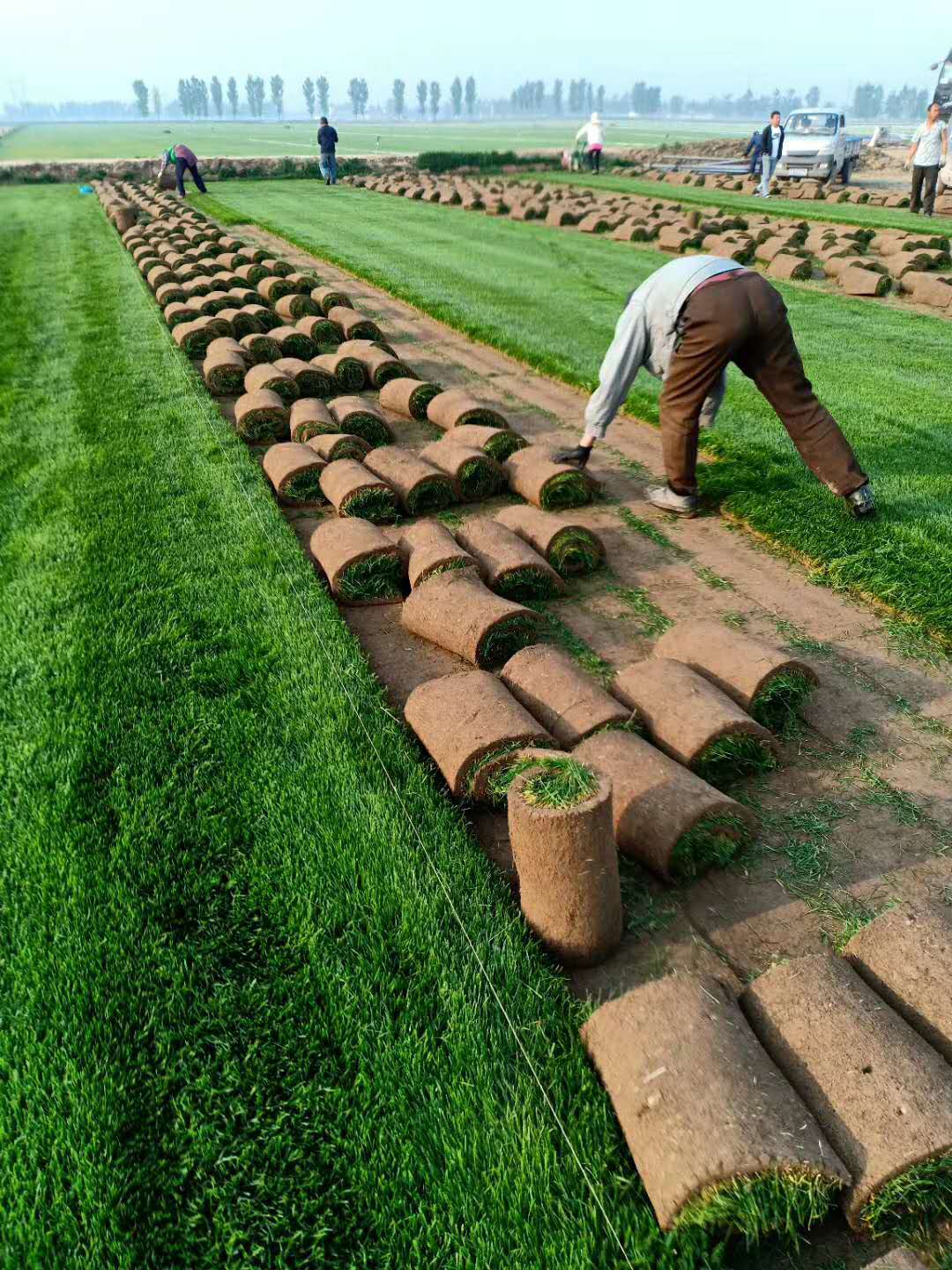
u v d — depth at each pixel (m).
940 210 21.14
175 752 3.76
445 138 94.56
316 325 10.42
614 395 5.92
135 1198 2.19
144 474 6.73
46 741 3.83
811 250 15.90
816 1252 2.07
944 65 26.12
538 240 18.41
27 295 13.56
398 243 17.77
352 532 5.21
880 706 4.05
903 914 2.52
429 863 3.10
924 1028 2.33
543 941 2.84
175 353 10.21
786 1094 2.14
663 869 3.06
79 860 3.20
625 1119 2.21
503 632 4.34
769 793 3.54
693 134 113.12
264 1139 2.31
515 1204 2.11
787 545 5.49
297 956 2.83
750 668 3.75
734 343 5.10
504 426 7.37
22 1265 2.06
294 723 3.91
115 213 20.36
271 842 3.26
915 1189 2.05
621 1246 2.03
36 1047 2.55
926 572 4.99
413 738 3.86
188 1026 2.61
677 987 2.41
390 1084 2.41
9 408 8.42
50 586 5.12
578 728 3.54
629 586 5.21
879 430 7.26
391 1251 2.06
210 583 5.12
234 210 23.56
